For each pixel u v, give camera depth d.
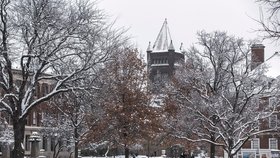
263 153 64.56
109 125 51.88
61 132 59.44
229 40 51.50
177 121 52.53
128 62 54.53
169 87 58.16
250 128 52.19
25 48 33.19
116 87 51.50
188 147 57.19
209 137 54.03
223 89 49.81
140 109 53.81
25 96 34.03
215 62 50.47
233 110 45.72
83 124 53.97
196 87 52.25
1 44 32.28
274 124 49.47
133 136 53.41
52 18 32.53
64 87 36.12
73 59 34.34
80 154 92.94
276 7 13.52
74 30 33.19
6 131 78.56
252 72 51.50
